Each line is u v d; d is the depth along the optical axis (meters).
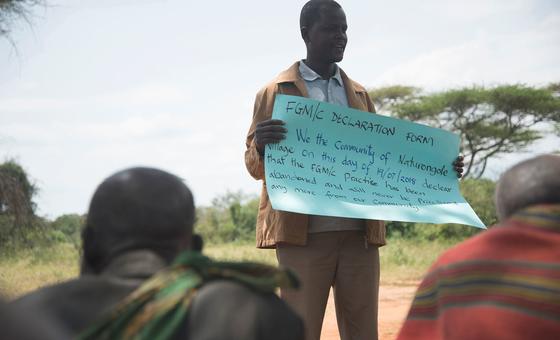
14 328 1.67
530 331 2.21
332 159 4.47
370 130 4.59
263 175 4.54
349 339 4.60
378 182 4.54
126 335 1.78
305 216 4.40
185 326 1.81
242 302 1.87
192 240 2.20
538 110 32.94
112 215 2.02
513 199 2.47
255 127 4.62
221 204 32.78
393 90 36.00
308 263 4.43
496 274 2.30
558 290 2.23
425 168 4.71
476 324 2.26
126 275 1.96
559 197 2.43
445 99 33.78
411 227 23.38
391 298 11.32
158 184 2.07
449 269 2.37
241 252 21.64
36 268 16.12
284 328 1.92
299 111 4.42
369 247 4.52
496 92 32.84
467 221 4.54
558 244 2.31
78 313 1.86
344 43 4.66
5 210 12.03
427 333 2.41
